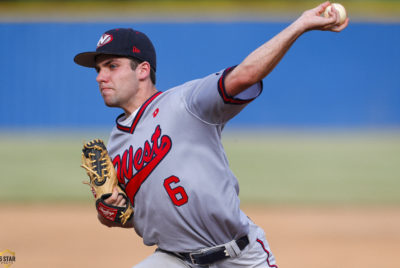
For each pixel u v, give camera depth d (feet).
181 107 35.50
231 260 38.32
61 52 221.05
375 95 225.97
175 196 35.94
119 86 38.17
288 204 115.96
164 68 226.99
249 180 138.62
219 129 36.70
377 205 115.14
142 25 225.15
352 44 224.33
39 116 221.46
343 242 88.53
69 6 291.99
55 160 161.79
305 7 273.95
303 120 225.35
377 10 253.44
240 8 273.54
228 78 32.32
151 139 36.55
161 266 38.24
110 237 91.71
